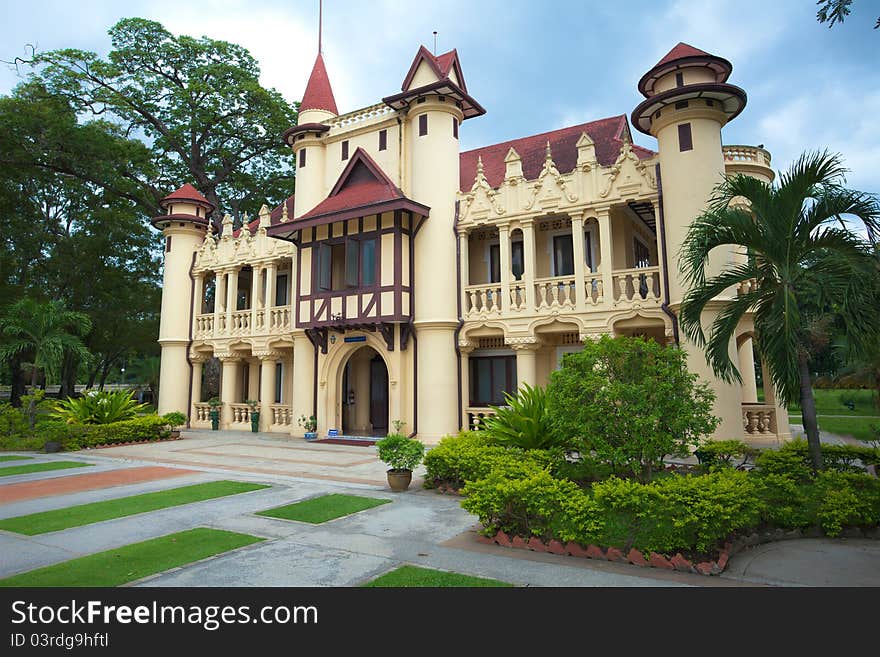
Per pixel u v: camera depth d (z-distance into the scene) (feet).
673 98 48.24
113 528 26.55
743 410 50.37
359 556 21.94
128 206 109.91
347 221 66.23
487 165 74.18
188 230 88.74
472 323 61.00
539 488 23.21
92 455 54.60
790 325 27.58
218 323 84.28
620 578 19.31
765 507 23.18
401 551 22.59
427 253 62.34
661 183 51.39
